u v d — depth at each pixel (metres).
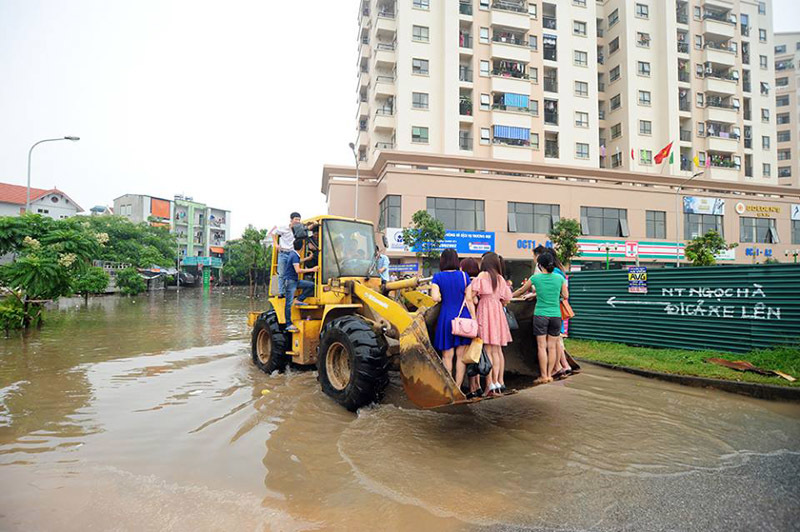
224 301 28.33
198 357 8.48
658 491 3.16
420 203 26.88
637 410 5.13
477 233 27.59
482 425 4.62
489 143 31.45
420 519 2.81
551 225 29.39
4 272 11.84
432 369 4.21
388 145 33.00
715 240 27.52
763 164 39.62
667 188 32.72
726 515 2.82
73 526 2.74
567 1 34.00
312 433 4.36
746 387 5.75
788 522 2.73
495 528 2.71
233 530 2.70
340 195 29.81
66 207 45.22
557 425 4.62
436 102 30.69
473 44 31.61
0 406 5.24
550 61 33.12
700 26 38.06
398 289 6.45
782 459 3.72
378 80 31.62
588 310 9.57
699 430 4.46
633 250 30.09
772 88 40.53
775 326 6.86
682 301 8.01
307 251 6.65
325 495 3.14
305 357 6.34
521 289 5.33
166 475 3.46
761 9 41.00
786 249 34.50
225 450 3.93
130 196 57.25
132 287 36.22
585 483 3.30
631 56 36.09
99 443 4.09
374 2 34.09
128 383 6.38
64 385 6.25
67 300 27.73
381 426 4.54
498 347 4.61
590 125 33.78
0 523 2.76
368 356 4.90
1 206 41.03
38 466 3.61
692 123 37.22
